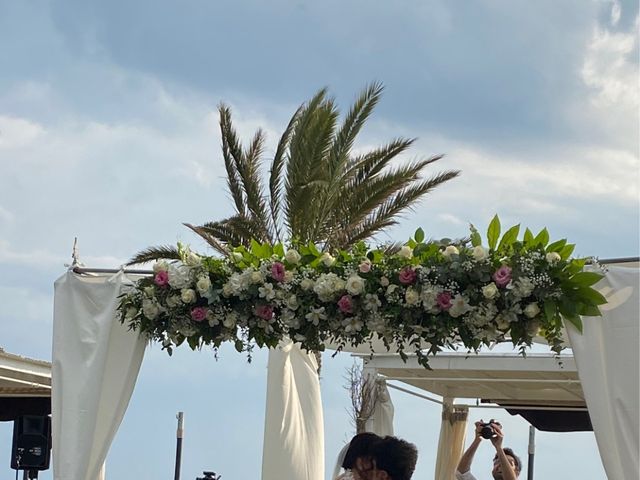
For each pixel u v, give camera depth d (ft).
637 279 20.66
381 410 37.42
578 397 41.27
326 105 49.73
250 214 52.47
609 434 20.48
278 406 27.35
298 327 22.45
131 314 23.17
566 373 36.22
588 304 20.56
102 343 23.53
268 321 22.75
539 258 20.71
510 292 20.70
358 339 22.27
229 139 52.37
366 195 50.67
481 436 27.43
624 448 20.20
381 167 51.49
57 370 23.59
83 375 23.47
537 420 42.98
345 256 22.41
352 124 49.34
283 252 23.04
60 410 23.39
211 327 22.95
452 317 21.33
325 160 49.57
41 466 37.47
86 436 23.18
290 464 27.14
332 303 22.20
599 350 20.79
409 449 21.31
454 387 42.27
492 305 20.98
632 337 20.45
